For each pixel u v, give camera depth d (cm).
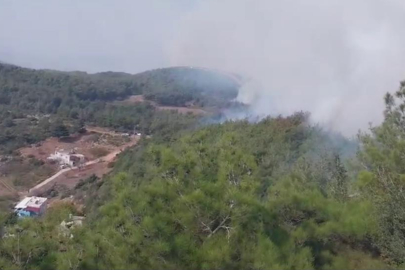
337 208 888
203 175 830
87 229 815
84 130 9350
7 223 791
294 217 878
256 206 815
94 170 6950
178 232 761
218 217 778
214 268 720
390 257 922
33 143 8206
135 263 734
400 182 963
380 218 942
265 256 741
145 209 765
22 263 734
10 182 6297
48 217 909
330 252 879
